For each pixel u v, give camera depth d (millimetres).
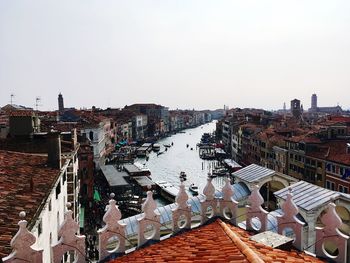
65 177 24234
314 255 9945
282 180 21781
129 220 20094
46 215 14703
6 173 15781
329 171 57000
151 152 145625
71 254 22609
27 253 7449
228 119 155000
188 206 10492
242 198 20109
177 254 8133
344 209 16859
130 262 8234
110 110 198500
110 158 113438
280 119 130750
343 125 72125
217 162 116000
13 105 92750
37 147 25531
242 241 8102
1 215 10883
